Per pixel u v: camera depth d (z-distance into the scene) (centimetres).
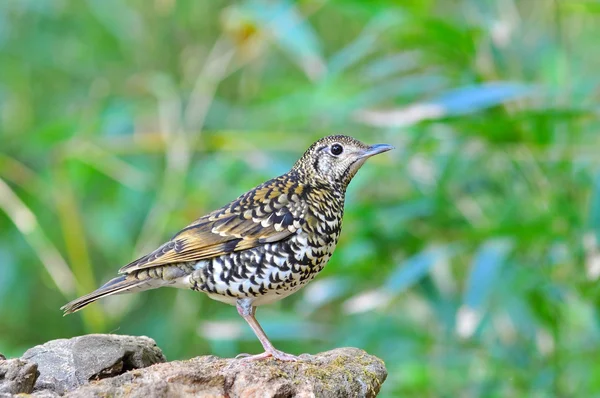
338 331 1288
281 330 1259
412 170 1263
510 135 1092
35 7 1611
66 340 801
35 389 732
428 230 1204
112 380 678
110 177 1512
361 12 1262
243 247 840
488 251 1103
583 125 1227
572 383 1185
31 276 1580
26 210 1348
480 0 1302
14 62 1628
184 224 1391
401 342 1277
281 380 704
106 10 1627
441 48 1186
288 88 1408
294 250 847
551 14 1360
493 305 1233
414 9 1141
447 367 1227
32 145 1505
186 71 1634
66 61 1655
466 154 1227
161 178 1527
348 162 905
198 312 1562
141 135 1449
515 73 1243
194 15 1645
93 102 1545
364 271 1247
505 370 1192
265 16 1305
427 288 1213
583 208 1125
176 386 668
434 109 1042
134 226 1584
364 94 1278
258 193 873
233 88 1697
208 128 1561
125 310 1531
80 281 1419
